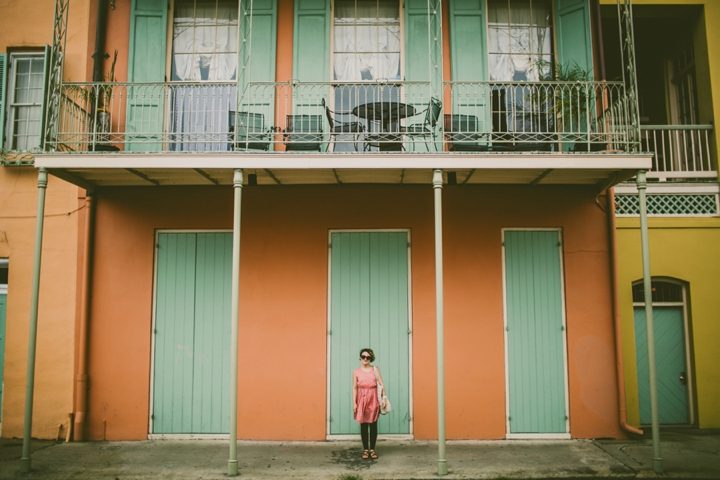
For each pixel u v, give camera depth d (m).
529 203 7.02
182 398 6.77
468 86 7.18
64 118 6.81
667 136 8.56
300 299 6.88
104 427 6.68
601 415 6.69
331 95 7.32
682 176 7.53
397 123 6.81
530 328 6.85
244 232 6.99
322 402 6.70
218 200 7.03
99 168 5.95
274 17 7.32
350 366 6.79
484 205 7.02
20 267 7.01
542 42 7.61
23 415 6.78
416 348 6.77
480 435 6.63
